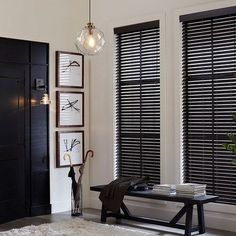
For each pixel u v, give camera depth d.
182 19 5.70
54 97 6.35
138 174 6.21
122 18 6.34
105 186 5.79
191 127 5.71
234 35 5.35
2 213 5.79
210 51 5.54
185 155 5.75
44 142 6.23
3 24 5.81
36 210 6.12
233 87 5.37
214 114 5.52
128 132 6.33
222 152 5.46
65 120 6.43
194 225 5.41
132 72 6.29
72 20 6.55
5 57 5.82
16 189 5.94
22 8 6.00
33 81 6.11
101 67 6.57
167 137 5.85
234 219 5.35
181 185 5.23
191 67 5.70
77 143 6.58
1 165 5.79
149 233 5.26
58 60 6.34
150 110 6.10
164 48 5.86
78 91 6.61
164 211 5.91
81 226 5.43
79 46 4.89
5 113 5.82
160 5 5.93
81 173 6.21
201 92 5.62
